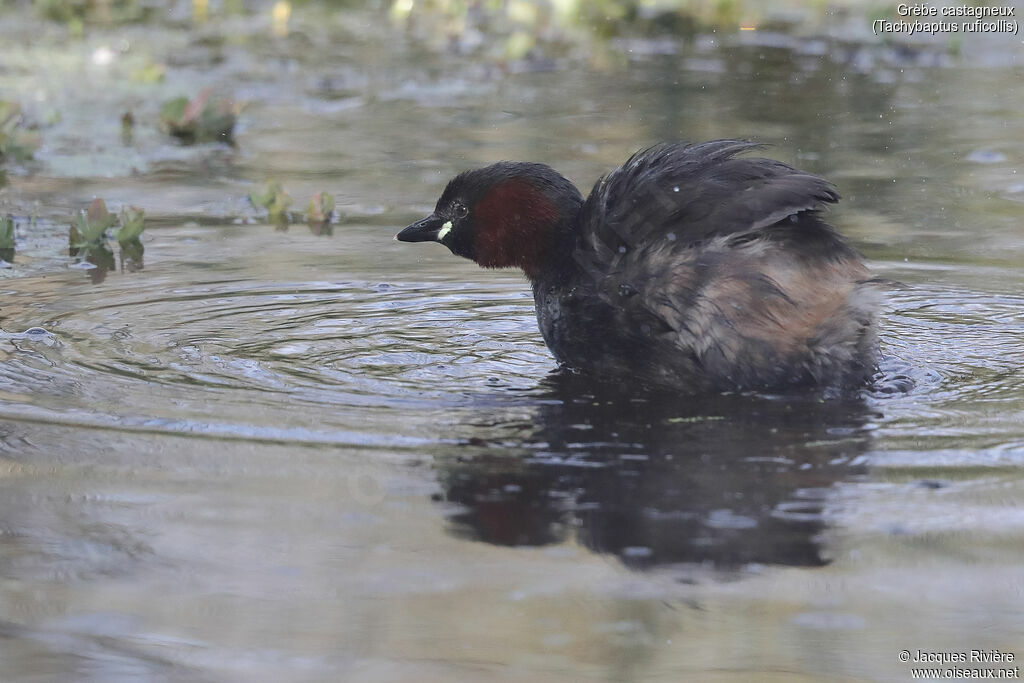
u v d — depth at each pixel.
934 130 18.53
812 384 8.72
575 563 6.05
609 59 24.44
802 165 16.28
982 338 10.05
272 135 18.48
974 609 5.61
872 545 6.22
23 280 11.50
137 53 24.30
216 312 10.55
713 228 8.73
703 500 6.75
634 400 8.55
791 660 5.25
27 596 5.71
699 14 29.02
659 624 5.52
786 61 24.22
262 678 5.11
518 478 7.03
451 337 10.07
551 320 9.58
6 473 6.99
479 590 5.79
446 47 25.80
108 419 7.88
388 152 17.31
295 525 6.41
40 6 27.98
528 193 10.02
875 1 29.84
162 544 6.21
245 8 30.05
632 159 9.70
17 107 17.59
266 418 7.96
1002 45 25.91
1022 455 7.41
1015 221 13.81
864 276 8.86
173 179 15.91
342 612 5.62
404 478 7.03
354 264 12.30
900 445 7.59
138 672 5.14
